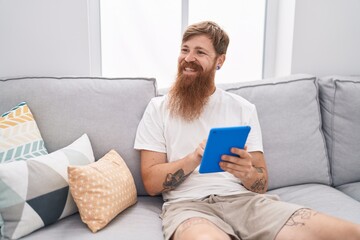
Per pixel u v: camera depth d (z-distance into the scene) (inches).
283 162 53.1
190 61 44.8
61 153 42.3
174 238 35.7
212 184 43.9
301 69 66.4
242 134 36.3
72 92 48.9
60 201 39.0
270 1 68.6
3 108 46.9
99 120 48.4
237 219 39.8
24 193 36.2
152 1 64.4
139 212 43.7
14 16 54.7
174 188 44.0
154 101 48.6
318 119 56.6
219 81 70.4
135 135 49.0
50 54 57.1
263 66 71.2
